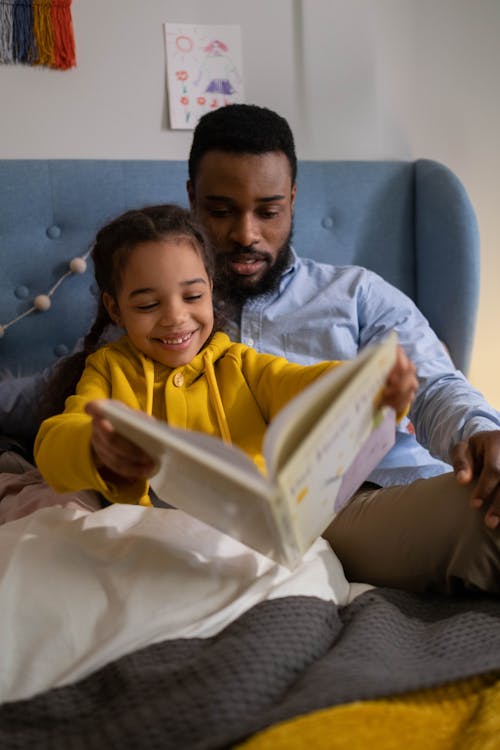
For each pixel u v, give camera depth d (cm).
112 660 72
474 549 87
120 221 106
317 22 194
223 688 64
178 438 65
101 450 75
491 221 215
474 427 106
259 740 59
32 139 178
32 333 174
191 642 74
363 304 148
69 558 83
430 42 203
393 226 197
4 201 169
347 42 197
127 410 66
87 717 67
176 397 103
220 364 109
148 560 83
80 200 175
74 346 178
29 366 175
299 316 144
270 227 138
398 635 80
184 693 64
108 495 84
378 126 202
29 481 127
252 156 132
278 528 67
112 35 180
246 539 78
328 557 92
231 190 134
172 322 99
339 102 198
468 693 71
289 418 63
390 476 133
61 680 70
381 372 71
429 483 96
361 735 61
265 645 70
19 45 173
